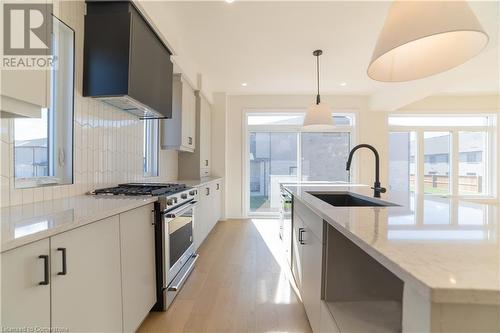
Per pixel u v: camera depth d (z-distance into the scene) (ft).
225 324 5.98
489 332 1.63
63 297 3.43
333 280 4.68
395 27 3.49
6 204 4.66
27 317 2.93
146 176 10.05
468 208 4.38
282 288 7.72
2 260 2.68
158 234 6.41
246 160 18.33
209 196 13.14
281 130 18.53
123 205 4.88
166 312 6.45
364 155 18.04
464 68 11.20
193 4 8.09
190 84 12.69
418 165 18.57
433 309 1.65
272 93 17.89
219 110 17.31
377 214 3.78
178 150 13.04
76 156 6.28
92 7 6.59
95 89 6.49
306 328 5.86
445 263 1.92
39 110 4.37
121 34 6.51
